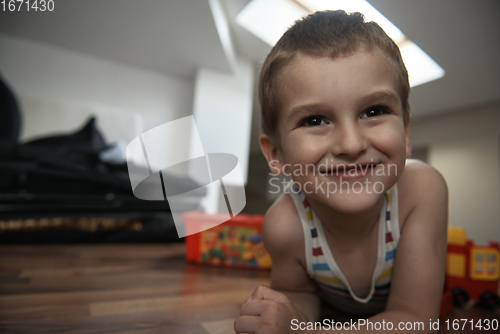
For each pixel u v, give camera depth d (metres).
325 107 0.37
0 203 1.39
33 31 2.81
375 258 0.51
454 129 2.71
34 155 1.61
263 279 0.91
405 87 0.45
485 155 2.50
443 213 0.49
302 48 0.40
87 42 2.96
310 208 0.54
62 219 1.47
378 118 0.38
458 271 0.77
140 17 2.59
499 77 2.06
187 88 3.52
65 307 0.60
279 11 2.78
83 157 1.89
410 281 0.45
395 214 0.50
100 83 3.19
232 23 2.90
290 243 0.55
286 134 0.42
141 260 1.16
